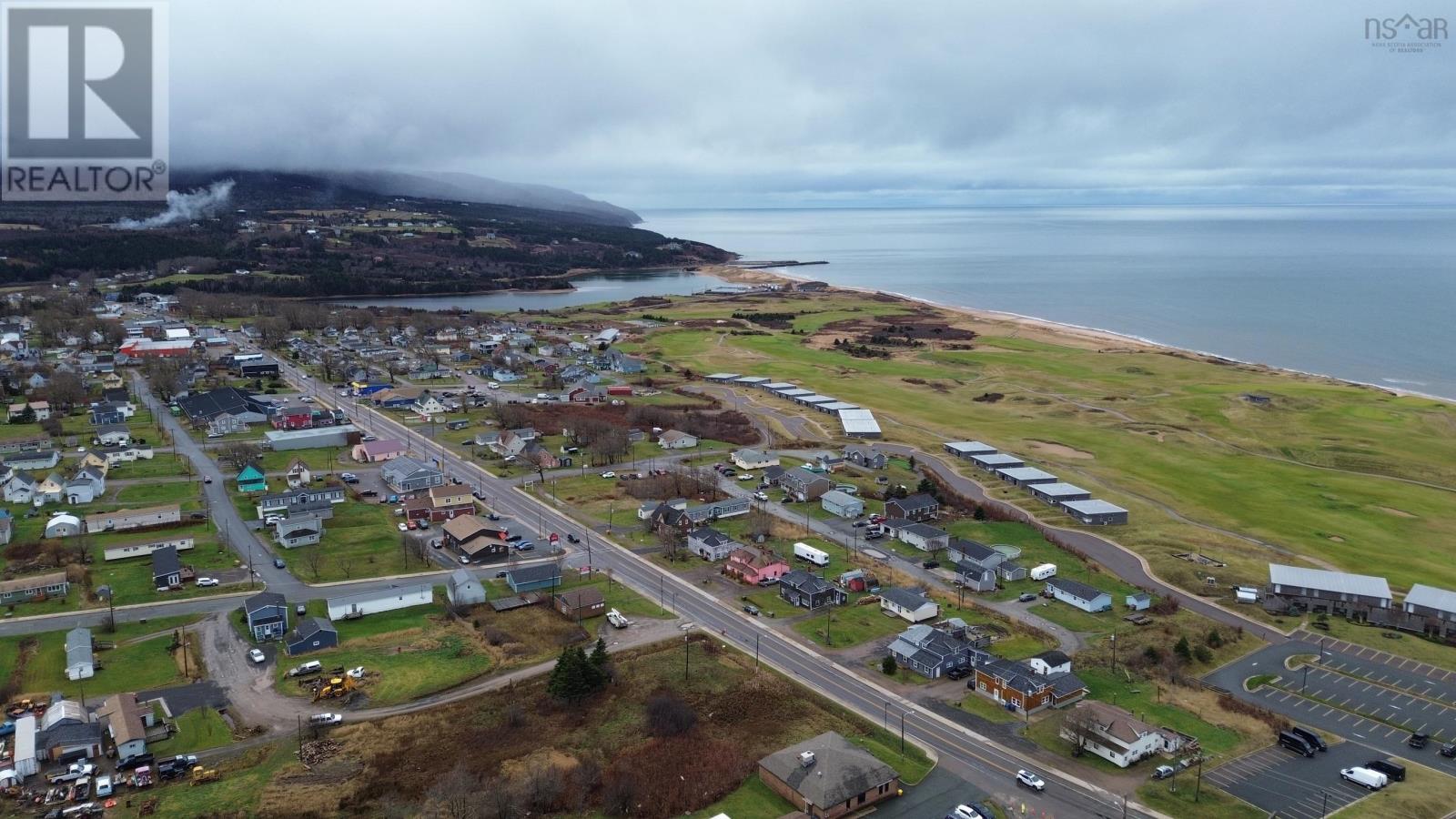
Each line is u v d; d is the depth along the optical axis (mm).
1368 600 99812
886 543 118562
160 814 61938
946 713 78500
